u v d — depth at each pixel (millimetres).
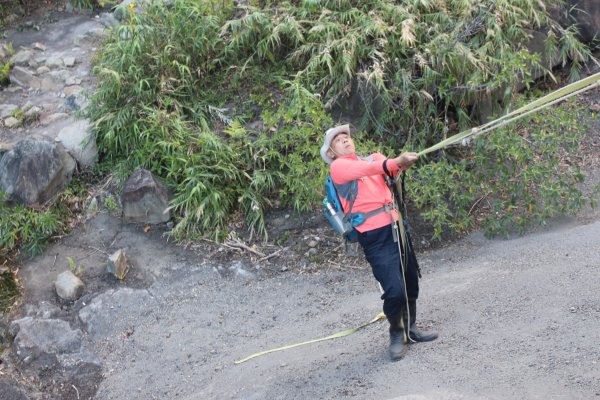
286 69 7426
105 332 5824
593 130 7312
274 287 6129
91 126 7129
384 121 6859
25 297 6219
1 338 5766
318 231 6594
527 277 5082
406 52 6996
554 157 6785
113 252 6551
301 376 4551
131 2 8008
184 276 6293
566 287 4754
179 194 6781
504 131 6223
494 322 4570
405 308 4398
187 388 5059
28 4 9547
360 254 6352
